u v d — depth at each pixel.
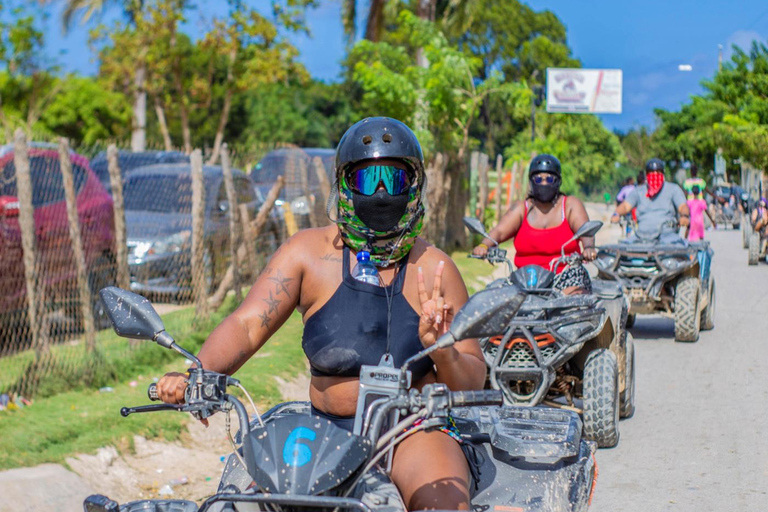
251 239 11.20
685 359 9.84
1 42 30.77
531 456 3.28
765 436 6.84
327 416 3.29
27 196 7.40
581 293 6.58
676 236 11.02
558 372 6.71
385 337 3.21
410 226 3.22
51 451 5.64
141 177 11.39
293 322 10.09
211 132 48.66
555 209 7.20
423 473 2.89
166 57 32.03
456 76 19.41
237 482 3.13
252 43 32.09
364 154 3.10
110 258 9.36
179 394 2.91
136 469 5.82
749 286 16.22
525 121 54.34
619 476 5.96
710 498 5.54
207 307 9.73
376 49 20.33
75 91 32.69
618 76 59.22
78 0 29.78
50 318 8.30
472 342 3.32
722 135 37.22
